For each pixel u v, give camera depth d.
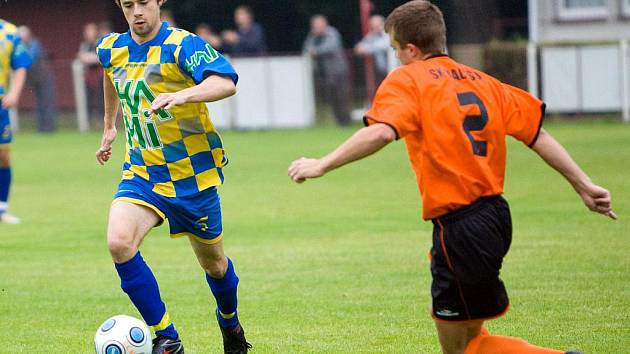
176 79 15.90
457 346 13.69
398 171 44.59
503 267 23.45
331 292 21.69
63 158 55.38
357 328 18.59
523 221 29.77
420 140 13.16
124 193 16.06
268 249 27.05
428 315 19.44
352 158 12.69
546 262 23.86
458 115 13.16
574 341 17.12
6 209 33.22
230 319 17.05
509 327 18.16
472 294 13.24
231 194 38.47
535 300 20.16
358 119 67.75
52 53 92.50
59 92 75.25
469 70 13.70
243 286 22.58
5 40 32.41
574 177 13.61
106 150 18.17
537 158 47.19
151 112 14.66
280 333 18.41
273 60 67.69
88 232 30.88
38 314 20.48
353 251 26.38
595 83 61.34
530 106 13.68
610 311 19.14
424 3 13.87
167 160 16.06
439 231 13.30
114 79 16.28
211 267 16.75
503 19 88.62
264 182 41.78
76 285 23.30
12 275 24.55
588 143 50.25
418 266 24.23
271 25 102.38
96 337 15.54
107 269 25.17
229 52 68.94
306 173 12.67
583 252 24.92
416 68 13.41
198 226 16.41
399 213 32.62
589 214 30.62
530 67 62.31
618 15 66.56
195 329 19.03
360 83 67.56
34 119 75.06
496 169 13.46
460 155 13.12
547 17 68.19
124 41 16.19
